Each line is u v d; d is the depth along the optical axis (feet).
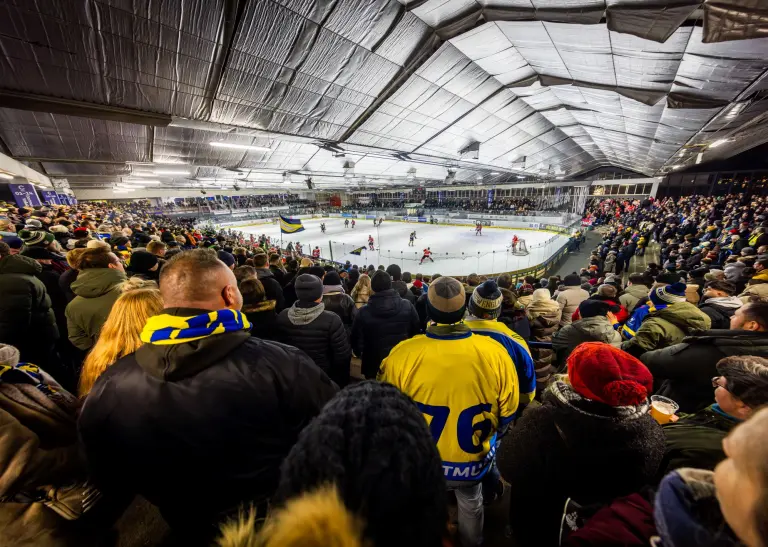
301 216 155.94
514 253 60.90
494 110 31.12
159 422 3.01
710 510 1.77
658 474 3.79
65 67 13.69
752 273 16.22
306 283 7.79
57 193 65.05
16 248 10.59
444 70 21.40
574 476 3.33
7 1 11.02
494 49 18.86
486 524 6.13
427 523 1.49
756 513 1.45
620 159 77.15
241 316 3.63
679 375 6.04
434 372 4.69
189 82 16.16
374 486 1.45
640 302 13.87
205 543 3.43
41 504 3.42
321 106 21.75
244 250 20.79
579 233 68.33
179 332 3.04
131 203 134.51
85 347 7.21
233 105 18.83
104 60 13.85
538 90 26.84
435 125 30.48
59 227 18.24
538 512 3.76
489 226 96.99
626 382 3.02
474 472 4.94
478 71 22.85
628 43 14.33
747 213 47.67
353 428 1.69
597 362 3.23
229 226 131.95
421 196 161.07
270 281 12.30
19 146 24.63
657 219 72.28
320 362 7.91
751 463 1.52
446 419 4.74
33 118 22.59
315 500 1.38
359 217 141.59
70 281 10.23
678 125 28.40
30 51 12.69
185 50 14.40
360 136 27.86
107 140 26.91
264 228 128.67
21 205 41.09
